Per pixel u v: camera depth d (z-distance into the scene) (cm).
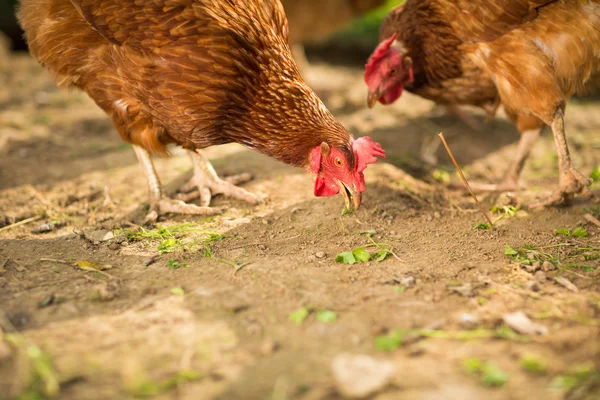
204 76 118
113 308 113
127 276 117
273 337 109
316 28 167
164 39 119
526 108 127
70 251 122
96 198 135
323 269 118
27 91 171
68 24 122
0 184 138
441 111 160
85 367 106
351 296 114
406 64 132
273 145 121
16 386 105
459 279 116
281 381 105
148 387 104
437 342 108
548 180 139
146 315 112
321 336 109
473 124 156
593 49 125
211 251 122
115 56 121
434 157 146
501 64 127
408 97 168
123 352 108
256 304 113
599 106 166
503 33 126
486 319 110
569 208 129
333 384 105
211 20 119
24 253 122
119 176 140
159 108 121
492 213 129
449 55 131
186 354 107
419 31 132
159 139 126
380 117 159
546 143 151
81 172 141
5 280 117
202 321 111
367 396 104
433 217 129
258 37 121
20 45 209
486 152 148
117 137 153
